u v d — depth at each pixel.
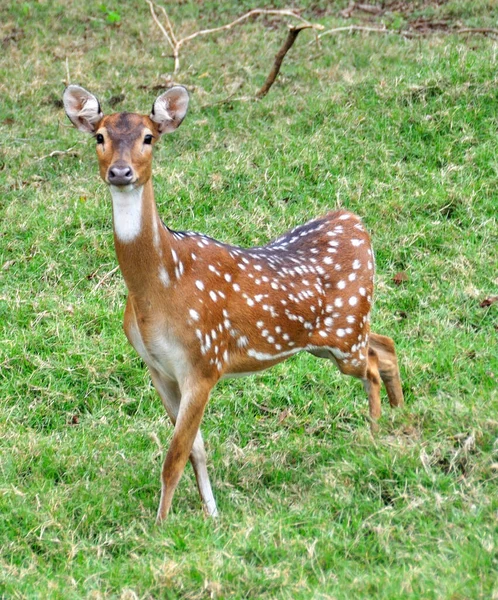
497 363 10.98
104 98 17.34
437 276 12.88
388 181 14.52
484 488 8.35
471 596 6.82
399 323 12.27
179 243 8.83
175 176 14.59
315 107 16.19
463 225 13.75
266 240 13.56
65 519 8.88
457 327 12.06
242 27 21.17
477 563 7.27
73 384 11.45
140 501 9.27
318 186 14.46
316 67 18.28
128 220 8.45
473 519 7.93
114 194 8.43
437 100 15.77
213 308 8.94
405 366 11.19
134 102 17.25
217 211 14.16
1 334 11.93
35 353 11.76
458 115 15.47
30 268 13.23
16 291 12.72
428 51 17.88
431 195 14.05
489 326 11.95
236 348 9.33
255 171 14.76
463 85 15.86
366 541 8.02
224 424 10.86
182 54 19.47
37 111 17.19
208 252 9.07
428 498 8.27
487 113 15.56
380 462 8.77
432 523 8.01
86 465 9.91
